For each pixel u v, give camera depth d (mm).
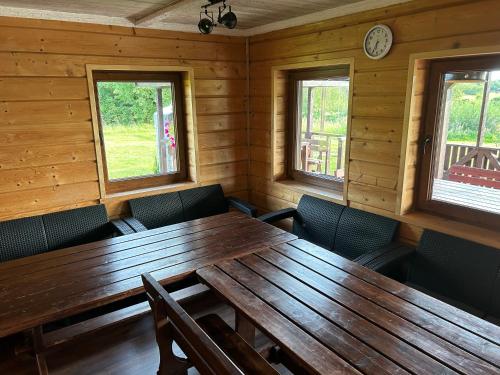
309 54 2928
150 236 2312
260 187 3707
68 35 2662
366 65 2537
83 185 2908
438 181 2506
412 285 2336
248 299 1559
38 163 2697
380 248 2312
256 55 3445
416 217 2434
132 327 2393
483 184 2373
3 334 1396
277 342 1307
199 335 1207
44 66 2611
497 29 1884
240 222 2555
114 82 3023
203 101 3373
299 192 3250
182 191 3332
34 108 2621
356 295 1584
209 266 1874
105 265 1912
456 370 1146
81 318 2289
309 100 3279
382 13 2375
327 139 3160
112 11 2604
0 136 2531
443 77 2295
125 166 3219
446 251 2174
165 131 3398
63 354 2154
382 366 1170
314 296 1577
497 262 1986
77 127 2809
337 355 1223
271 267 1854
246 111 3676
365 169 2684
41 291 1662
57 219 2729
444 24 2082
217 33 3324
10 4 2361
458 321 1393
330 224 2818
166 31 3062
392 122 2449
